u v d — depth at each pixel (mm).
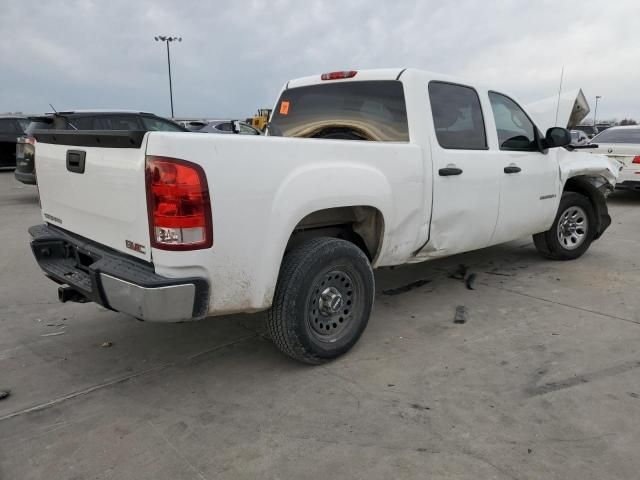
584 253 6207
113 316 4285
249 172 2730
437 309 4379
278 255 2924
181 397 3020
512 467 2365
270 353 3588
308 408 2879
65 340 3824
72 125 9383
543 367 3314
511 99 4832
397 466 2387
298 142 2975
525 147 4918
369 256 3760
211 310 2756
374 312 4316
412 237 3822
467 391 3029
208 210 2590
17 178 10336
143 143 2549
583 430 2635
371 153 3396
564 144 4816
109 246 3000
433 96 3980
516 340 3736
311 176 3018
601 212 6043
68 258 3449
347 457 2457
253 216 2770
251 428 2703
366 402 2928
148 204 2568
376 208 3455
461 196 4113
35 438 2625
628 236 7238
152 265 2682
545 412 2799
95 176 2941
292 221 2951
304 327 3158
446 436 2600
